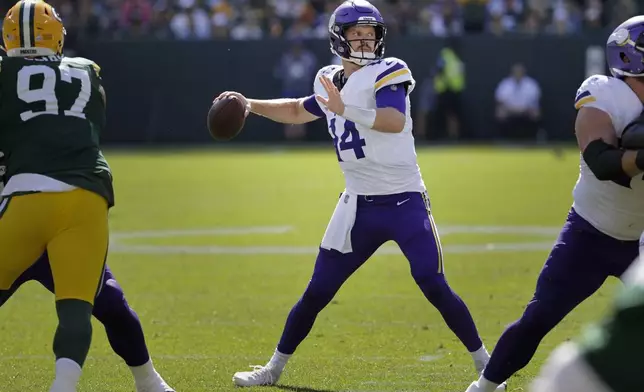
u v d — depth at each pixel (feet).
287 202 153.69
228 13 275.80
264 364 64.69
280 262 104.01
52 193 48.01
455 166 206.49
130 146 257.75
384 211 57.77
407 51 256.11
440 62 255.29
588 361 23.75
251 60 256.73
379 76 56.13
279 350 59.57
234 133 58.29
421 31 265.75
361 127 57.11
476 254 107.24
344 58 57.41
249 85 257.34
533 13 267.59
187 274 97.76
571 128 255.70
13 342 71.15
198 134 260.83
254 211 143.54
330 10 270.05
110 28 271.49
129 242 117.60
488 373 52.01
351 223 58.08
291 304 83.97
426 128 258.98
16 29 50.37
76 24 260.62
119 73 259.19
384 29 57.67
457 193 162.40
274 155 235.40
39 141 48.80
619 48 46.75
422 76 256.73
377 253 110.42
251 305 83.66
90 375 61.67
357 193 58.23
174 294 88.33
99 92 51.39
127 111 260.21
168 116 260.21
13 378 60.75
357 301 84.89
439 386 59.11
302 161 220.64
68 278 47.85
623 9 265.95
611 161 44.39
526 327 50.52
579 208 49.55
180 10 279.90
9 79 49.55
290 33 265.54
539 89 255.70
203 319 78.59
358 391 58.08
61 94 49.70
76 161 49.06
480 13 260.42
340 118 58.08
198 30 271.49
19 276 51.06
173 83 259.19
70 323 47.09
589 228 49.08
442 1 276.21
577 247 49.39
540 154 229.66
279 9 280.72
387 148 56.90
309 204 151.02
